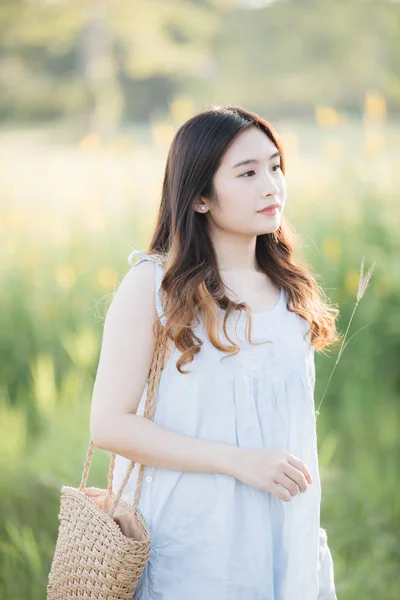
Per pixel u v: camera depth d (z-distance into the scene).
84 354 7.08
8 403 7.11
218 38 41.06
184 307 2.84
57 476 5.71
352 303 7.43
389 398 7.16
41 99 37.97
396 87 37.84
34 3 37.31
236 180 2.90
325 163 12.45
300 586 2.98
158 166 11.41
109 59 37.84
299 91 40.50
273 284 3.17
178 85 39.16
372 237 8.01
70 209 9.98
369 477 5.61
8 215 9.41
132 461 2.90
